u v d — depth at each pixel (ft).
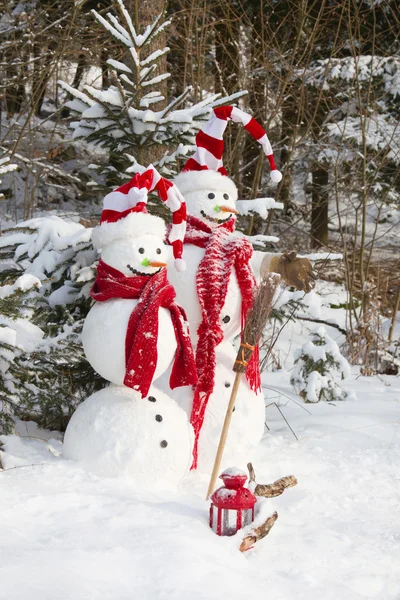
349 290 28.99
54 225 15.02
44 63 32.37
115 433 11.52
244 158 37.73
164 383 13.05
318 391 20.01
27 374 12.82
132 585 8.27
